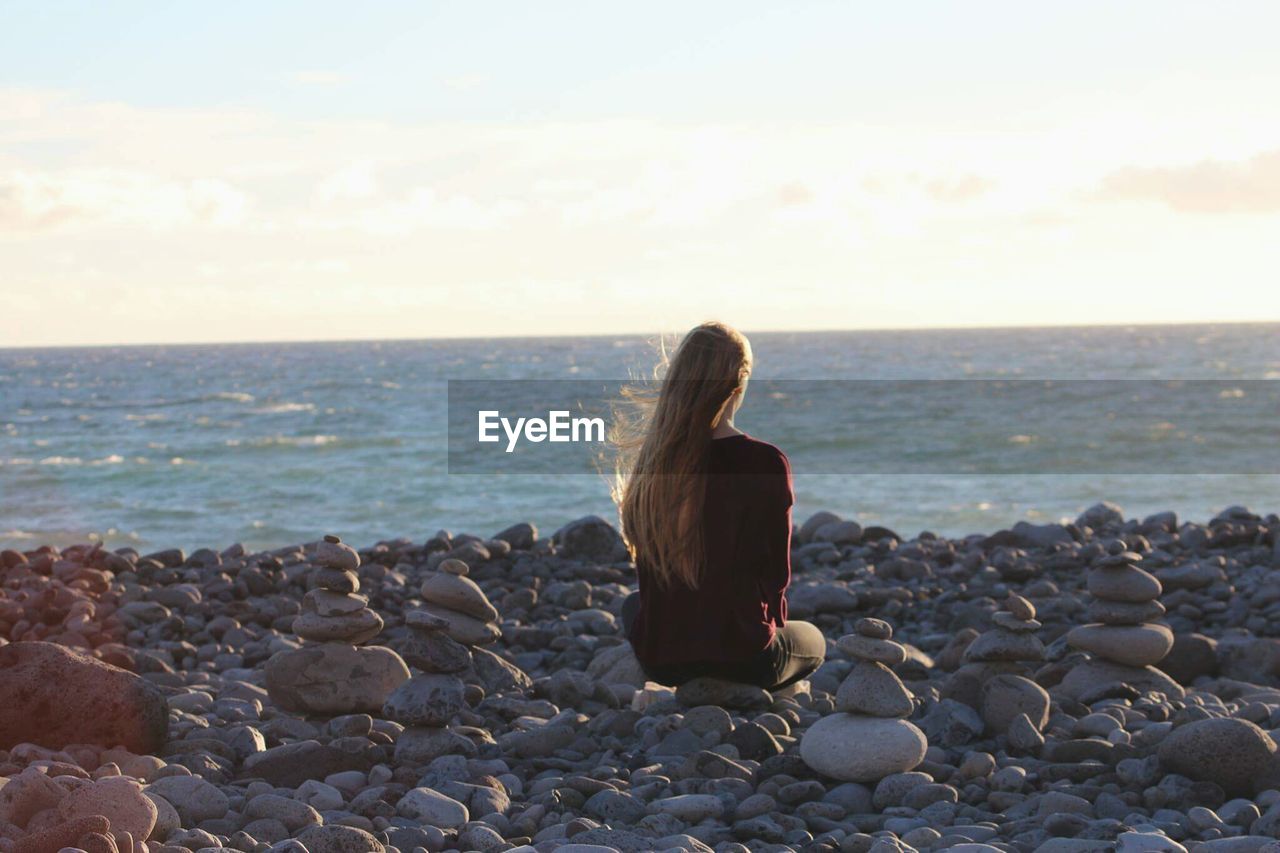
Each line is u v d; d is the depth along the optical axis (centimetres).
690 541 421
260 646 611
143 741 383
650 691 482
